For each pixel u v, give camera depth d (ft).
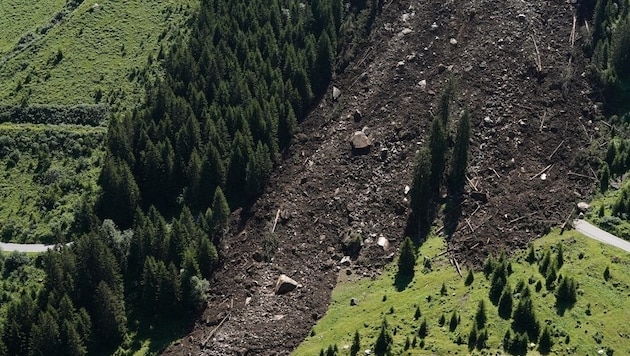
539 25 390.83
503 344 260.21
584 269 289.53
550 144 349.00
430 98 373.40
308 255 327.47
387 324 280.31
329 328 295.07
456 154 331.36
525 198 328.70
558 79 369.71
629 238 305.32
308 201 346.74
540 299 276.82
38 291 304.30
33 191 359.66
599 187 332.39
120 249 319.06
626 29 361.10
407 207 336.29
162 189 348.38
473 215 324.80
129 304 315.78
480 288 287.89
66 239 334.03
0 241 339.57
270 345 293.02
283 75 387.34
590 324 266.57
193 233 322.75
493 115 358.84
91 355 299.58
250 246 329.31
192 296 307.78
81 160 371.15
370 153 359.87
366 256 324.19
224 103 373.40
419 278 304.71
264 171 355.15
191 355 293.64
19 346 288.10
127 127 355.56
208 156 344.90
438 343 265.95
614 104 363.56
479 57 382.22
